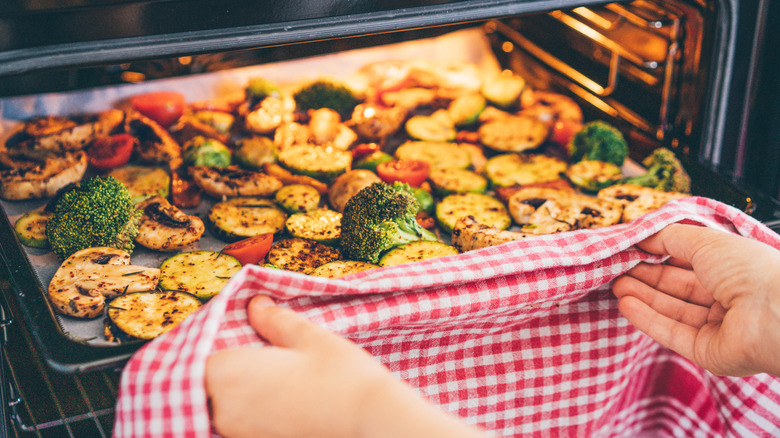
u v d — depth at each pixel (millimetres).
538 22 912
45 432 659
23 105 782
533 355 615
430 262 580
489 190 763
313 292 550
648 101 789
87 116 787
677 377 668
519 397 619
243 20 579
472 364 606
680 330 578
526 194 729
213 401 497
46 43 561
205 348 503
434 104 840
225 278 648
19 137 757
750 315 542
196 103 819
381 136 793
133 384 514
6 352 630
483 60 920
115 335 597
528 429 629
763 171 717
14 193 701
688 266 601
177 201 720
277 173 744
